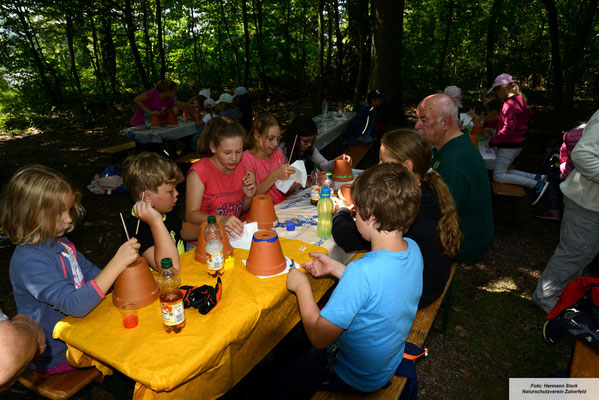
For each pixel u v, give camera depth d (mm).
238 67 14586
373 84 9141
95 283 1512
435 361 2812
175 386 1294
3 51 11867
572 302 1936
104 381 2121
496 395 2527
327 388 1665
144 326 1505
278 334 1945
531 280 3771
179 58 15172
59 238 1805
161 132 5785
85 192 5922
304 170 2834
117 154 6527
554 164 4852
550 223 4930
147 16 12875
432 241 2133
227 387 1645
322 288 2268
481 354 2877
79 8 10227
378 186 1321
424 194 2111
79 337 1456
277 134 2996
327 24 14477
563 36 12391
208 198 2615
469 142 2768
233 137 2377
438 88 13984
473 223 2764
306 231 2416
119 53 14609
